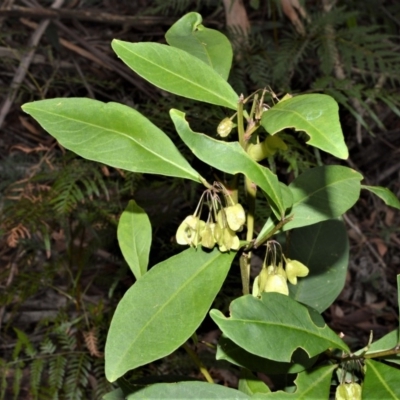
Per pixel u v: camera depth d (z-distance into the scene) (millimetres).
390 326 1089
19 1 1259
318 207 448
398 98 837
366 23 1366
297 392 405
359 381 457
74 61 1147
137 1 1425
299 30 934
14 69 1200
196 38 488
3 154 1182
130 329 403
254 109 414
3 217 836
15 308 880
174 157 418
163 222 818
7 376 916
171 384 435
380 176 1301
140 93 1128
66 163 846
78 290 864
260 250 930
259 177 384
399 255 1221
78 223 862
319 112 339
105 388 770
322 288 519
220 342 425
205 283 418
